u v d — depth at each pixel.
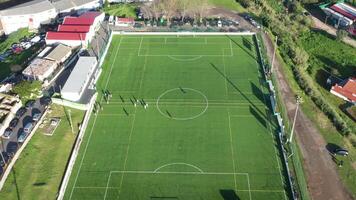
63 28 151.50
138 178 99.31
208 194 95.00
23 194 93.81
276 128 113.00
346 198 96.06
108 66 139.50
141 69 137.88
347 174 101.81
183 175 99.88
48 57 136.38
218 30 157.50
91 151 106.88
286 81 132.62
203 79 132.75
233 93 126.12
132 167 102.25
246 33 155.62
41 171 99.81
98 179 99.25
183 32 155.75
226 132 112.06
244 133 111.62
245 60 141.75
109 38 152.12
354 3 187.62
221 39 153.50
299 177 99.31
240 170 100.88
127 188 96.88
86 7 178.88
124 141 109.88
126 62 141.50
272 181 97.94
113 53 146.12
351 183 99.56
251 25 160.75
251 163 102.75
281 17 173.50
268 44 149.88
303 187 97.00
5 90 123.12
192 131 112.69
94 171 101.38
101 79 133.12
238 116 117.38
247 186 96.75
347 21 172.00
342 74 142.25
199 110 119.75
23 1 191.75
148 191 96.00
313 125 116.31
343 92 131.00
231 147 107.38
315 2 188.62
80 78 125.88
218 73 135.38
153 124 115.19
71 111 118.19
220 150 106.56
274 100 121.56
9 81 129.50
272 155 104.94
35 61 134.62
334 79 138.88
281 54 146.88
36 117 113.56
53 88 126.12
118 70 137.62
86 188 97.06
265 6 176.75
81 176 100.12
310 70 144.12
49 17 171.75
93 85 127.62
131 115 118.38
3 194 93.44
